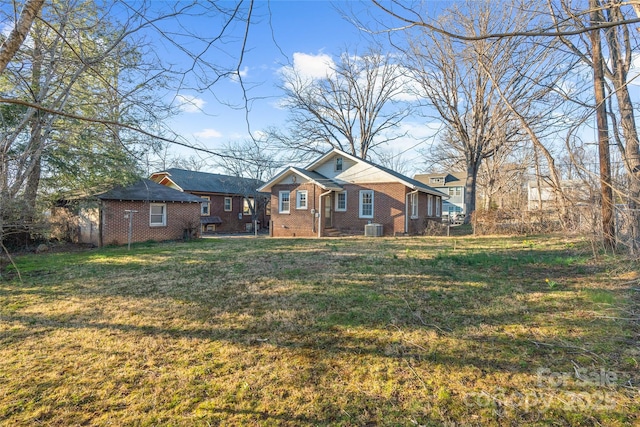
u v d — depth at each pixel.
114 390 2.80
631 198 6.08
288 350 3.46
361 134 29.94
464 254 8.82
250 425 2.36
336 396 2.66
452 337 3.61
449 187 43.00
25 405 2.62
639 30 4.42
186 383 2.89
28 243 12.55
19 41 2.10
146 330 4.07
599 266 6.40
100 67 6.54
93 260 9.54
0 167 7.01
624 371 2.82
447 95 20.98
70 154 12.08
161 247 12.78
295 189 19.14
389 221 17.91
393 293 5.23
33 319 4.52
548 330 3.68
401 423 2.33
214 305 4.95
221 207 27.95
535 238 11.90
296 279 6.33
